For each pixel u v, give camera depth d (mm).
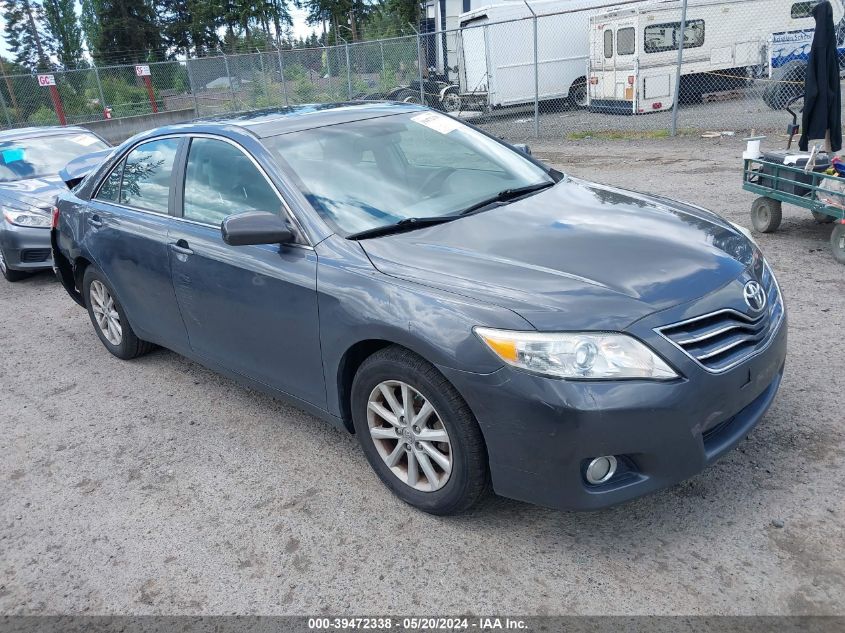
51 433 4203
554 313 2520
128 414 4332
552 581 2615
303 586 2729
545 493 2580
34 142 8734
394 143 3842
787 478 3033
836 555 2588
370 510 3141
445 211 3430
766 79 15414
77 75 22953
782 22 16594
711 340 2625
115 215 4488
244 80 21125
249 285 3438
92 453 3914
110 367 5109
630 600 2490
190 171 3996
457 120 4352
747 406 2824
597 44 17547
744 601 2432
